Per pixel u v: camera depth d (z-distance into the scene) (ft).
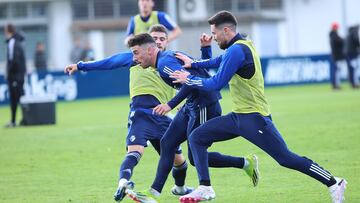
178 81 59.21
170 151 63.00
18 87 139.03
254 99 59.00
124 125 133.39
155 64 61.82
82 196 71.05
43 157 97.45
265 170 80.64
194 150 60.64
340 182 59.21
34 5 284.82
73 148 105.09
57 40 288.10
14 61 138.10
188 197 59.93
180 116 63.21
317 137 104.53
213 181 75.82
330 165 81.87
